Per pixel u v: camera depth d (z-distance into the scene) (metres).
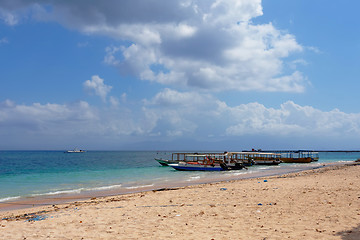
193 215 11.17
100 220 10.92
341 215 9.82
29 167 68.31
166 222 10.15
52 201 19.50
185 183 30.48
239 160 72.69
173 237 8.13
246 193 16.58
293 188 17.86
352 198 13.02
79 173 48.56
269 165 71.75
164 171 51.56
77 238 8.48
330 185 18.72
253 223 9.40
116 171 52.59
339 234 7.56
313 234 7.70
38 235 8.98
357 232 7.68
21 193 23.94
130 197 18.75
